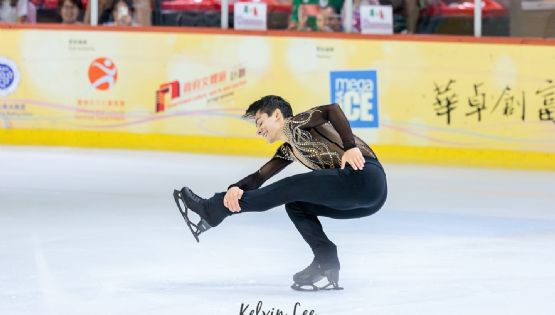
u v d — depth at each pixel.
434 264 12.05
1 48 23.23
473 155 22.73
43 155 21.97
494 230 14.63
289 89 22.94
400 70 22.73
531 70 22.55
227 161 21.80
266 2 23.28
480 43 22.61
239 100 23.00
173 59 23.00
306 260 12.20
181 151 23.09
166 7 23.44
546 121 22.56
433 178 20.30
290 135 9.73
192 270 11.48
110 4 23.44
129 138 23.20
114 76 23.11
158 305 9.73
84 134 23.28
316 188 9.47
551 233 14.45
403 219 15.48
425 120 22.72
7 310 9.48
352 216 10.08
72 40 23.12
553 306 9.91
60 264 11.70
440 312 9.61
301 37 22.83
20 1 23.62
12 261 11.83
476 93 22.66
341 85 22.86
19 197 16.78
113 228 14.18
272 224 14.75
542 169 22.55
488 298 10.24
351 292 10.43
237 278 11.09
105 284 10.67
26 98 23.28
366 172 9.53
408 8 23.20
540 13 22.92
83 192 17.38
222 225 14.59
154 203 16.42
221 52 22.97
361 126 22.86
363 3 23.23
